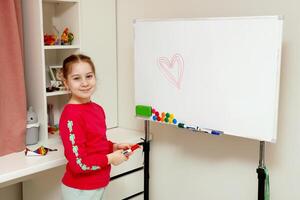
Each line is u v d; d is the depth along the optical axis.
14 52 2.23
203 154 2.45
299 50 2.00
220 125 2.09
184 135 2.53
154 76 2.35
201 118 2.16
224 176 2.37
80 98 1.96
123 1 2.74
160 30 2.28
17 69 2.25
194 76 2.16
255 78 1.93
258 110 1.93
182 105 2.24
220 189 2.39
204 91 2.13
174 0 2.46
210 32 2.06
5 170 1.96
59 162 2.13
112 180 2.49
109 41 2.76
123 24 2.76
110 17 2.75
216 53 2.05
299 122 2.04
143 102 2.44
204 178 2.46
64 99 2.72
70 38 2.56
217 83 2.07
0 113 2.20
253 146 2.21
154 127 2.69
